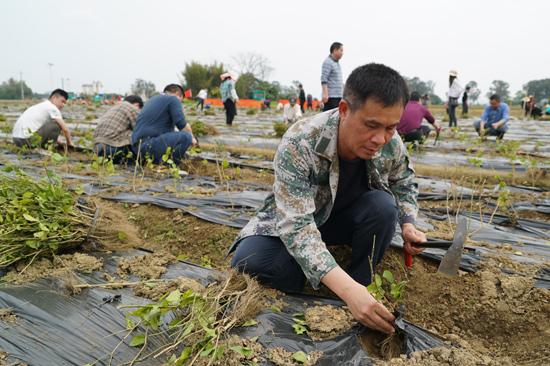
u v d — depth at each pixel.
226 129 12.48
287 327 2.15
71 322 2.14
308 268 2.02
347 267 2.71
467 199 4.82
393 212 2.45
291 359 1.92
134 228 3.53
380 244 2.55
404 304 2.66
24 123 6.97
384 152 2.36
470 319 2.52
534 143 9.99
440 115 24.22
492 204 4.62
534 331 2.36
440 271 2.17
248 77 48.50
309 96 26.86
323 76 8.62
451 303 2.63
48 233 2.71
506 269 2.85
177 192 4.64
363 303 1.89
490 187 5.39
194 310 1.94
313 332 2.12
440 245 2.23
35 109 7.05
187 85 44.72
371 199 2.47
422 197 4.89
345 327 2.14
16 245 2.61
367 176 2.42
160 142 5.91
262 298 2.36
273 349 1.96
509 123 17.73
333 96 8.77
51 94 7.30
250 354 1.89
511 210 4.38
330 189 2.32
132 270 2.70
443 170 6.23
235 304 2.16
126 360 1.90
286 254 2.47
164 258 2.85
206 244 3.53
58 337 2.04
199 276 2.66
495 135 9.91
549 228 3.97
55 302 2.29
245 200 4.35
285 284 2.53
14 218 2.65
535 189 5.27
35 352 1.95
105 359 1.91
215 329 1.90
